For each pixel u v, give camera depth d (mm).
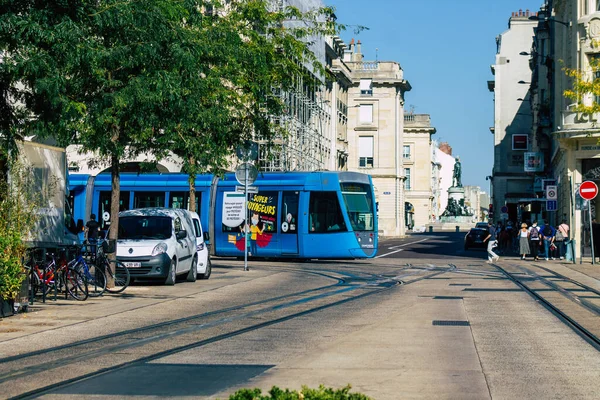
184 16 22328
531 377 10688
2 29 16500
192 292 24656
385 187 119312
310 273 33969
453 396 9445
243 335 14938
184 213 29594
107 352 13062
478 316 17938
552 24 67875
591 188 40656
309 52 35781
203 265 30062
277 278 30891
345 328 15883
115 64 21047
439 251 63219
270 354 12664
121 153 23562
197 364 11789
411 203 154125
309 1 71125
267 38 35281
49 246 22250
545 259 48438
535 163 72188
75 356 12695
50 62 17016
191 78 21656
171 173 44594
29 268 19797
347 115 110375
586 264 42094
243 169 35094
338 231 42312
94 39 19781
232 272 34219
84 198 44688
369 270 36688
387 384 10164
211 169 31844
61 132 19625
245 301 21859
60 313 18969
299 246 42438
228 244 43656
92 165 29844
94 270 22906
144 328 16188
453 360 12023
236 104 32531
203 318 17875
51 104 17859
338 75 99500
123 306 20578
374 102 119875
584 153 47562
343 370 11180
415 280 30141
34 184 21625
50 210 22938
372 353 12680
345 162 108625
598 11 47469
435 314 18359
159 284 27781
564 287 26688
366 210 43281
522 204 83688
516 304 20812
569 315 18281
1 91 17719
